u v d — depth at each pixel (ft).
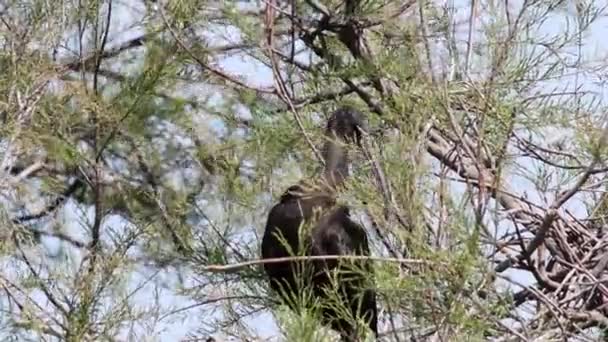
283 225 36.09
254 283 36.78
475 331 28.35
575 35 35.45
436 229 29.40
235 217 38.32
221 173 41.34
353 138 36.06
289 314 27.66
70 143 40.50
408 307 29.27
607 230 36.14
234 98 42.91
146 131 43.60
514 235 35.68
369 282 30.40
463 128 33.09
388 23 38.86
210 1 41.39
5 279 34.78
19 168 43.88
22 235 38.17
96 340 33.88
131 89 41.91
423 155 29.89
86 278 34.24
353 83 39.50
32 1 38.68
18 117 37.60
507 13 32.94
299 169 37.65
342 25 39.83
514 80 32.94
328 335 27.48
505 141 33.06
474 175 33.63
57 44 39.86
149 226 38.06
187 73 42.73
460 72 32.83
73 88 41.14
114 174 43.47
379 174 30.01
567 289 33.94
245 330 31.60
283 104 39.63
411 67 33.53
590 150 31.55
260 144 37.40
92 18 42.01
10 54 38.22
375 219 29.76
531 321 30.81
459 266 28.22
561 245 34.47
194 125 42.93
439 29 35.35
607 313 33.83
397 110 32.45
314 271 35.04
